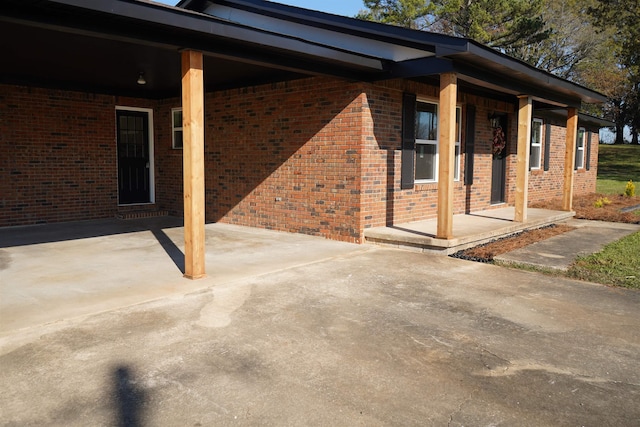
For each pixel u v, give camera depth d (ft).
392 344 12.75
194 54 17.99
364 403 9.77
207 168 34.37
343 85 26.21
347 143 26.25
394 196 28.04
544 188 47.37
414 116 28.91
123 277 18.75
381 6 92.99
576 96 33.76
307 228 28.55
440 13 84.69
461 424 9.04
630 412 9.52
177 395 9.92
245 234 28.94
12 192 31.09
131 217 35.88
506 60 24.18
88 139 34.35
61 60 24.67
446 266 21.29
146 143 38.37
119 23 15.94
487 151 36.83
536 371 11.29
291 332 13.44
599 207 43.16
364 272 20.12
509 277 19.62
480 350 12.44
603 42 101.19
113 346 12.25
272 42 19.45
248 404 9.64
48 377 10.57
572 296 17.15
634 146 132.67
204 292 16.94
